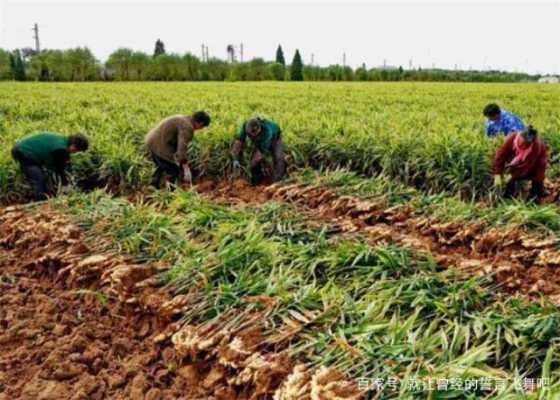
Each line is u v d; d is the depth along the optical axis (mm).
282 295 4086
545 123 11055
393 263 4641
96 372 3857
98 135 9250
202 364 3762
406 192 7160
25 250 5758
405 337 3621
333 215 6902
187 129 7574
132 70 52094
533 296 4496
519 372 3373
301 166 9117
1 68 47938
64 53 50406
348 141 8992
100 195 6723
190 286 4449
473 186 7816
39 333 4254
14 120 12430
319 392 3010
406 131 9531
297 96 21281
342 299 4059
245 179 8820
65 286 5012
